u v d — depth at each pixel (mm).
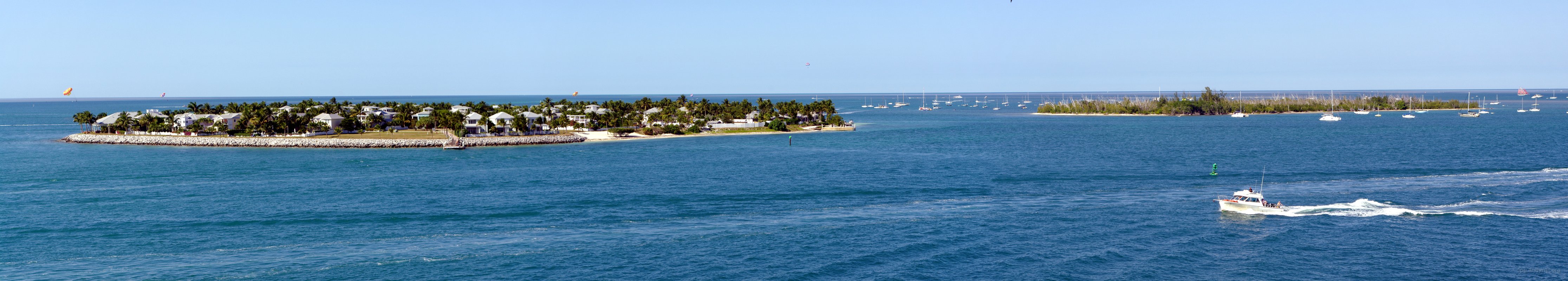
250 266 66375
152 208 93125
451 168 138125
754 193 103938
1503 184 105750
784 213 89062
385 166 142875
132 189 110812
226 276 63531
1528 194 96500
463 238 76062
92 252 71062
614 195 102250
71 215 88625
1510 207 88000
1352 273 64312
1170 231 78125
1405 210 85875
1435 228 78125
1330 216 84438
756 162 150125
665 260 68375
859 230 79438
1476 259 67625
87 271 65062
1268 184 110000
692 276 63812
